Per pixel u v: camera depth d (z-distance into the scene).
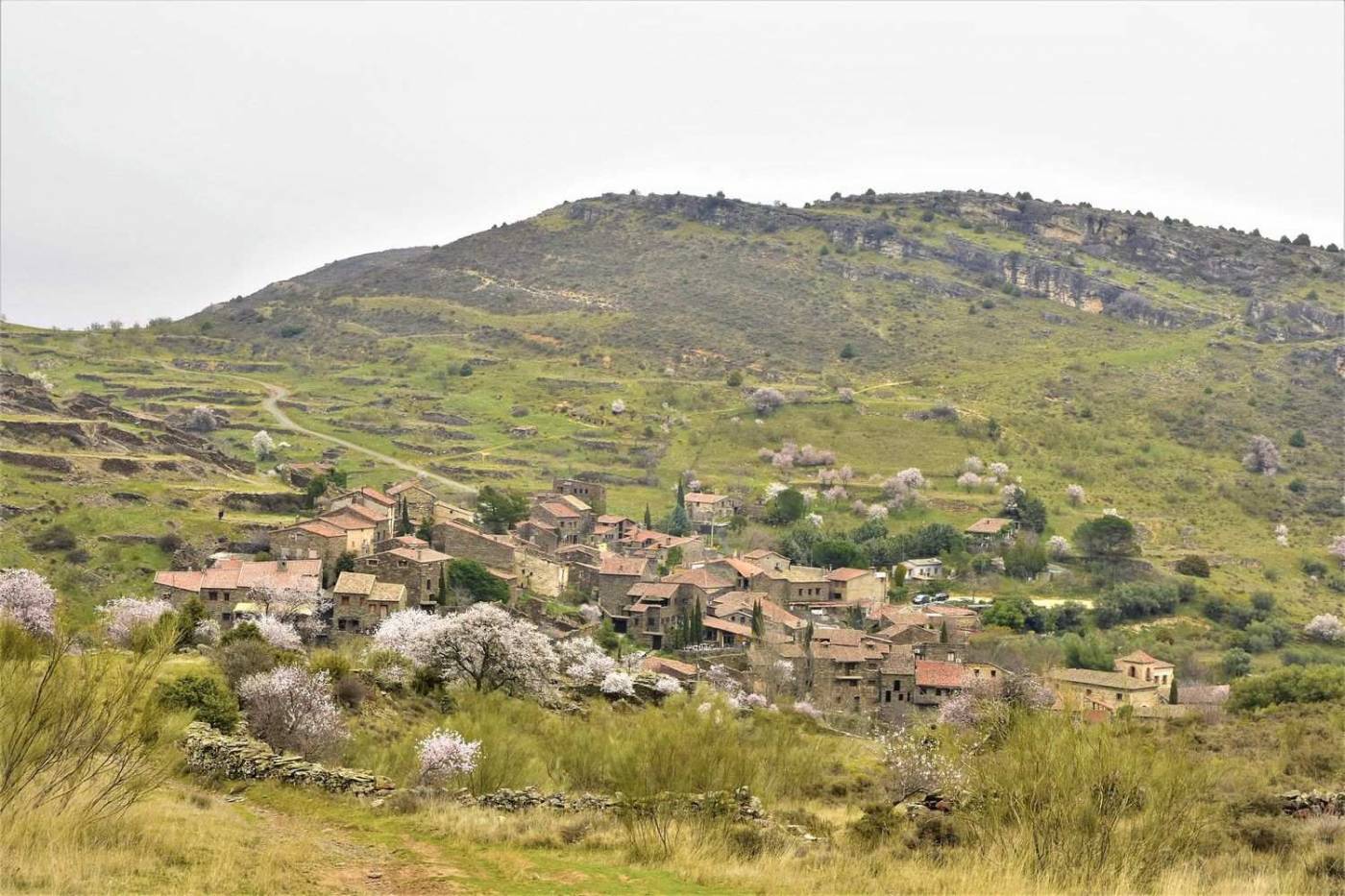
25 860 27.77
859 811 48.84
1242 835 40.25
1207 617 175.50
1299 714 84.06
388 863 33.38
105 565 126.94
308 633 109.00
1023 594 178.12
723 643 135.12
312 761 49.19
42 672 34.00
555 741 58.22
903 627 133.38
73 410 186.12
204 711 48.44
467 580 130.38
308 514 154.75
